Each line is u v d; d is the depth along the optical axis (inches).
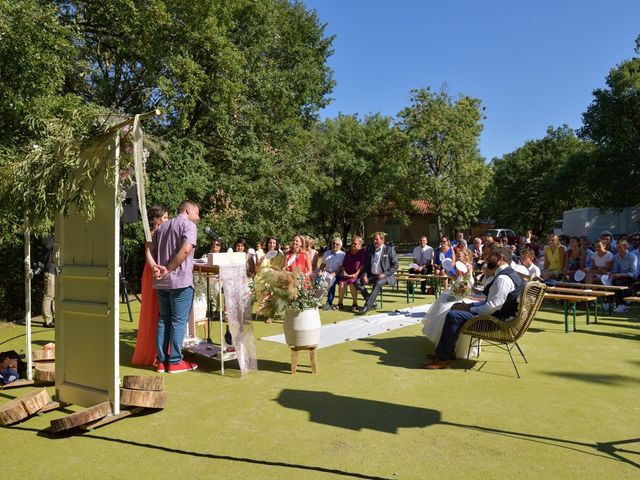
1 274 347.9
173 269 196.5
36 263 367.2
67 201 153.0
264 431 143.1
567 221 1066.1
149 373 205.3
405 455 127.2
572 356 232.8
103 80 535.5
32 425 149.2
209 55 543.8
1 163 267.3
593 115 1074.7
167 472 118.6
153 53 482.9
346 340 268.1
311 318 201.8
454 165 1326.3
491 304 205.5
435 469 119.5
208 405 165.2
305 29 933.2
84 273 153.9
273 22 716.0
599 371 206.8
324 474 117.3
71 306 158.9
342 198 1330.0
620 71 1035.9
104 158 145.3
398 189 1412.4
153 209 211.9
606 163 1031.0
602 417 153.9
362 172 1301.7
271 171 681.6
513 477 115.4
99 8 445.1
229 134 641.6
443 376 199.3
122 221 299.6
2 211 180.1
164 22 464.8
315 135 1182.3
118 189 143.9
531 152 1724.9
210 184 573.0
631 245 474.3
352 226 1594.5
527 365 216.4
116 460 125.2
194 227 200.8
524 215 1710.1
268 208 679.1
